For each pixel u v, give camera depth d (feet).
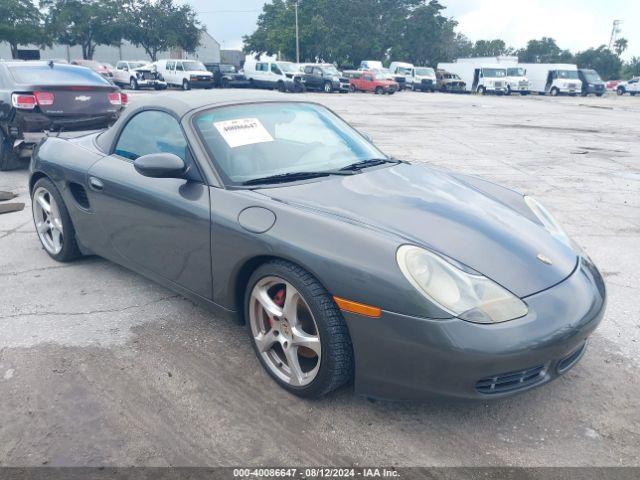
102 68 115.65
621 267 14.57
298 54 195.11
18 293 12.49
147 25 183.11
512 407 8.62
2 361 9.71
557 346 7.50
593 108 83.05
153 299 12.22
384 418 8.31
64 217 13.51
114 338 10.55
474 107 78.74
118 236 11.77
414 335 7.30
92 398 8.71
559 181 25.50
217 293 9.66
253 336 9.30
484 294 7.48
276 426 8.11
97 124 25.49
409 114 63.05
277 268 8.38
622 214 19.76
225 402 8.65
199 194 9.71
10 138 24.54
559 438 7.95
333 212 8.63
